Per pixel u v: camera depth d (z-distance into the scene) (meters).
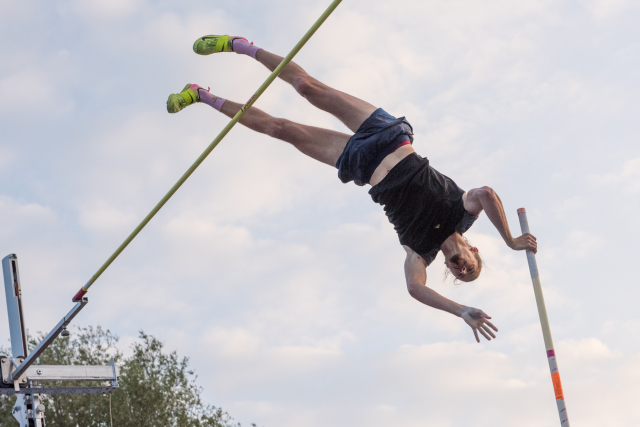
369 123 5.52
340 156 5.70
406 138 5.46
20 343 8.04
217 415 16.23
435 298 5.30
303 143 5.90
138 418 15.30
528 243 5.16
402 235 5.46
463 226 5.37
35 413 7.72
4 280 8.33
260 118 6.03
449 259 5.40
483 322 5.05
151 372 16.20
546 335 4.99
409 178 5.26
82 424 14.74
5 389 7.67
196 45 6.48
